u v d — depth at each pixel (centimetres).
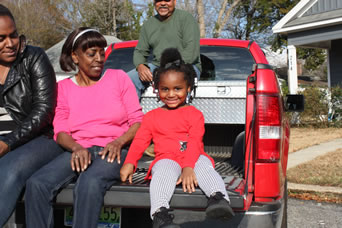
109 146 272
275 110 268
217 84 352
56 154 292
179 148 277
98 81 301
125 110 303
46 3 2694
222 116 354
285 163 333
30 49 299
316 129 1291
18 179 262
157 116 287
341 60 1638
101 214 261
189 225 249
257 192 264
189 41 379
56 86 302
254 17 3022
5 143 272
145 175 297
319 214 472
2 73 299
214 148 427
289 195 554
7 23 282
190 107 290
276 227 260
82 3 2759
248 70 399
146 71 368
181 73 284
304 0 1511
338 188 562
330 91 1345
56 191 258
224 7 2720
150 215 253
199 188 250
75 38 289
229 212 229
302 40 1545
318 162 731
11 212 260
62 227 277
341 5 1455
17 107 296
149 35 404
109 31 2778
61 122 293
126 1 2759
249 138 272
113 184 259
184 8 2512
